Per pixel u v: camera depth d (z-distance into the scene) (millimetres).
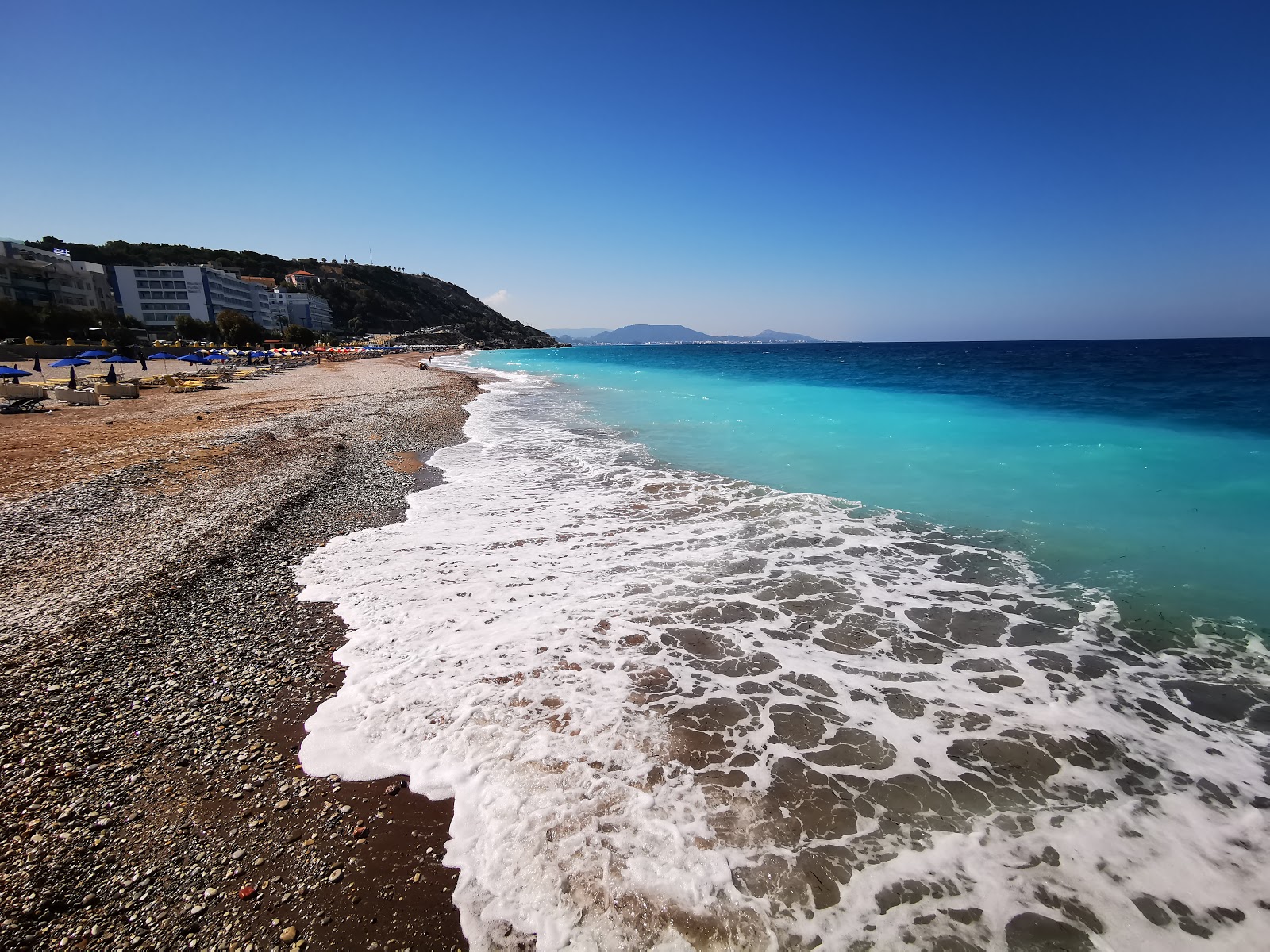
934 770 3727
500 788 3639
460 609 5984
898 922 2744
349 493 10242
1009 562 6828
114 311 78000
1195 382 23266
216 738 4125
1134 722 4129
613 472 11602
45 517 8242
